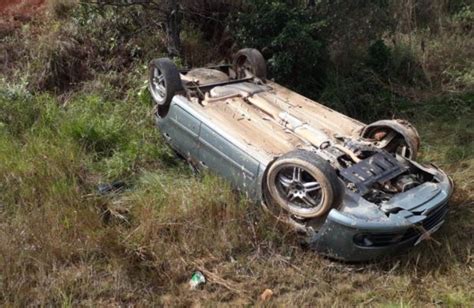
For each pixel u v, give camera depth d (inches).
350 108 292.0
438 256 180.4
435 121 283.1
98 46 297.9
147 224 183.5
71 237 179.5
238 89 231.9
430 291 167.9
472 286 169.9
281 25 287.0
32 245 174.7
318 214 170.6
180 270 172.2
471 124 276.2
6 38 296.2
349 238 167.2
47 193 198.5
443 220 183.8
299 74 295.0
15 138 240.8
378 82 306.5
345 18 308.2
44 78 281.7
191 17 326.3
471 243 188.7
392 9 358.0
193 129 211.6
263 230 183.5
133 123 258.7
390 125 198.4
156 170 229.5
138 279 168.1
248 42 292.8
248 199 190.9
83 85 284.0
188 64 307.0
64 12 316.5
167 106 229.9
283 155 175.2
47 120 250.4
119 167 225.5
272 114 213.9
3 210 196.1
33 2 327.6
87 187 214.4
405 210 169.8
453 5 390.0
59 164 217.3
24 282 161.6
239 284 169.6
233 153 193.6
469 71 319.6
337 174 179.9
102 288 164.6
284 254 180.4
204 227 185.6
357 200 172.2
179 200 195.8
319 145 192.7
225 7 320.5
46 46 287.4
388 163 185.0
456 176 230.1
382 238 167.9
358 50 326.3
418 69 323.6
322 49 296.0
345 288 169.5
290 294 166.9
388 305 161.0
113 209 198.1
